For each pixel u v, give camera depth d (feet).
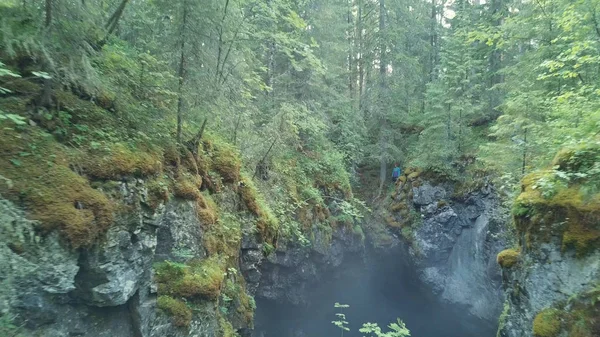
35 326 14.03
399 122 75.41
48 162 15.49
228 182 30.99
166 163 22.66
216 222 26.89
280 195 44.39
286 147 48.11
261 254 33.45
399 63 68.80
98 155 17.71
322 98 61.26
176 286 20.29
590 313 16.71
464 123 60.18
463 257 55.72
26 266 13.28
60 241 14.35
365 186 74.95
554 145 27.96
